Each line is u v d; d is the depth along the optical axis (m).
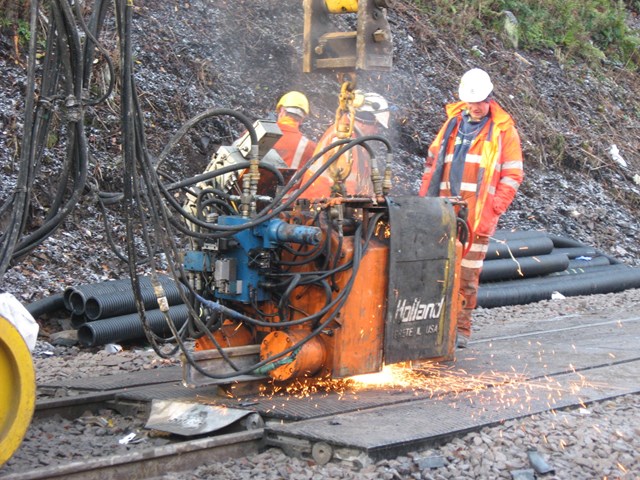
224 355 5.80
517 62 18.47
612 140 18.53
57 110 5.82
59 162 10.15
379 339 6.25
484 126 7.99
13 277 9.00
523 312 10.88
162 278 9.10
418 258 6.36
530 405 5.90
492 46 18.38
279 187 6.21
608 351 8.00
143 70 11.92
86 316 8.51
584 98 19.20
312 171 7.50
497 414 5.64
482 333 9.22
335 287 6.04
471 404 5.90
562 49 20.30
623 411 6.00
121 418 6.03
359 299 6.11
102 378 6.88
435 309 6.55
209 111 5.84
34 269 9.22
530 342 8.52
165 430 5.52
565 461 5.07
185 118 11.84
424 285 6.43
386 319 6.24
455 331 6.80
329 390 6.24
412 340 6.43
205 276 6.20
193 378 5.75
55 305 8.79
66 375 7.20
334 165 6.38
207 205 6.28
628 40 22.03
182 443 4.98
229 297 6.13
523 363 7.35
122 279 9.31
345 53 6.39
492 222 7.89
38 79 10.93
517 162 7.95
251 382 6.11
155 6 13.01
